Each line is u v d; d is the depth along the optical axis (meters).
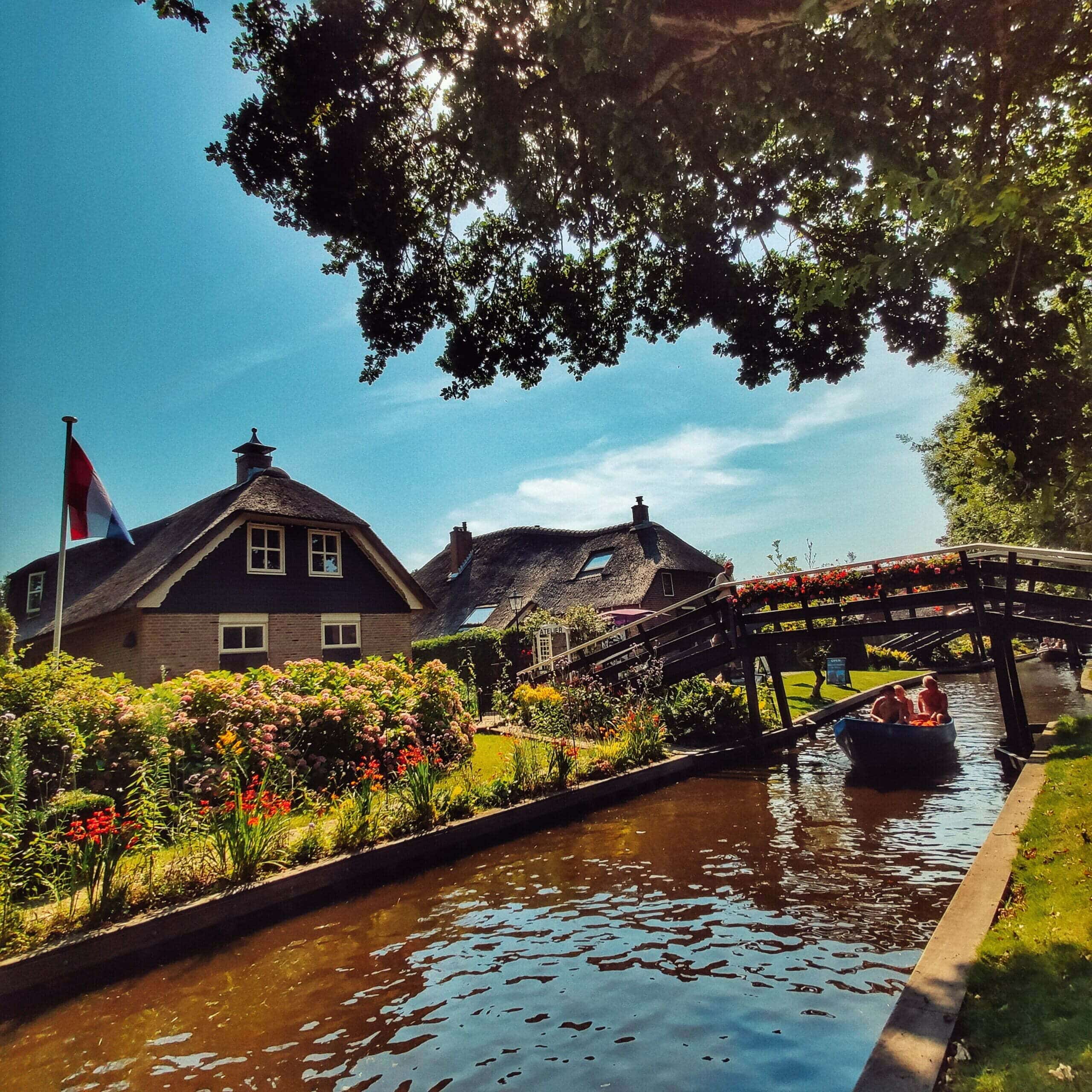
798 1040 4.77
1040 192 4.07
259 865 7.57
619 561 33.50
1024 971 4.23
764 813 10.94
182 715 9.36
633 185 6.77
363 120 7.38
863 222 8.49
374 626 23.30
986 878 5.93
